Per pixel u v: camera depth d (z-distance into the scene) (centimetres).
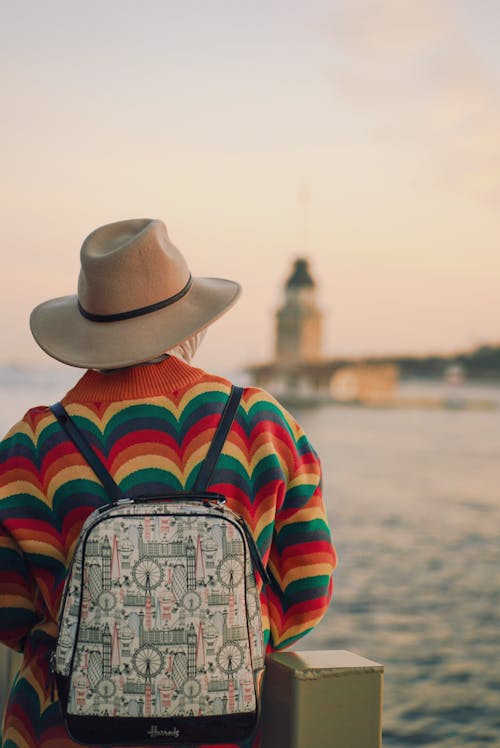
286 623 153
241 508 148
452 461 11356
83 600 132
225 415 150
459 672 2120
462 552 4497
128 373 152
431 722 1644
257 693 136
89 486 144
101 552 132
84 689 130
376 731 143
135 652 130
